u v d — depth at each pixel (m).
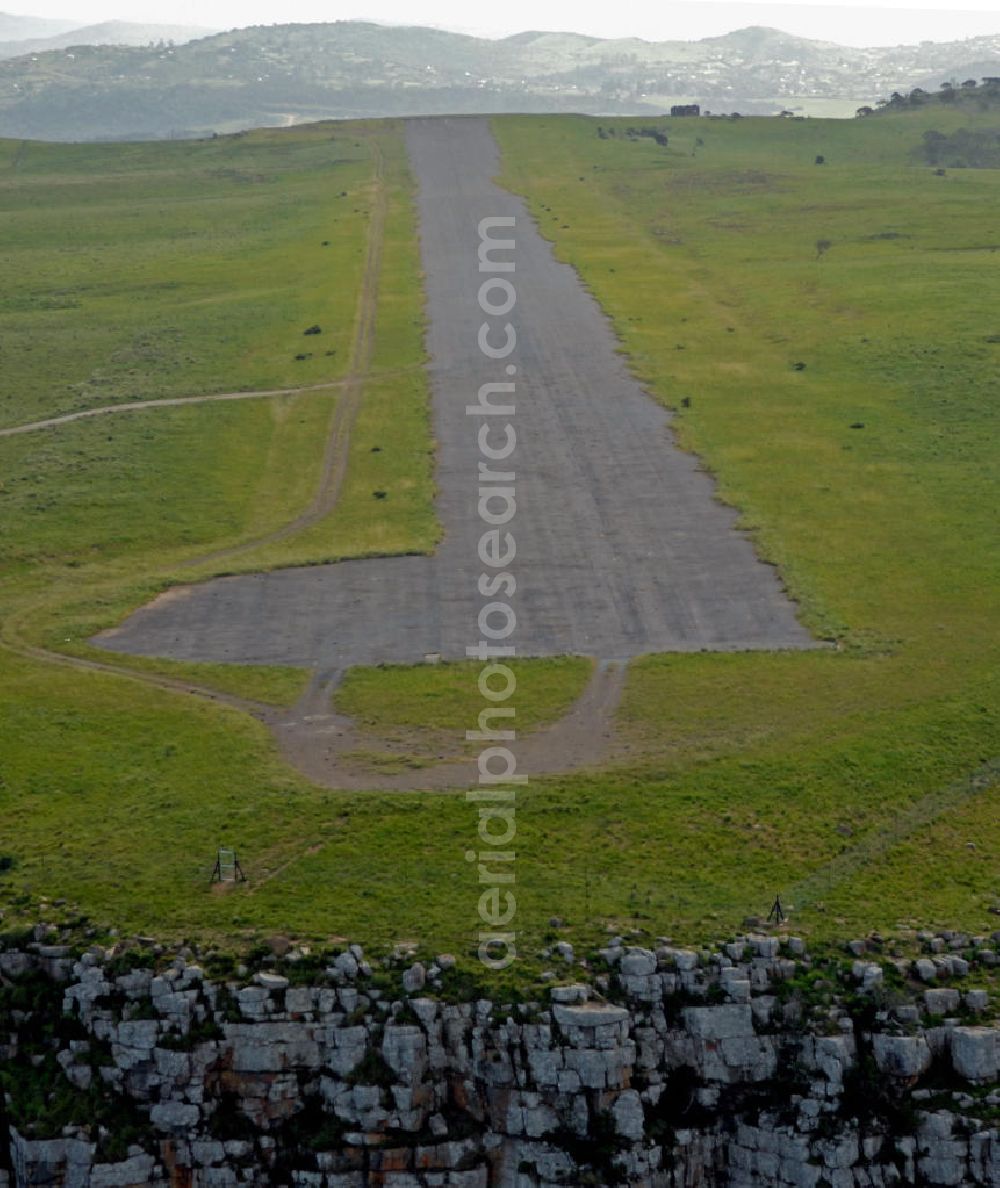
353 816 69.12
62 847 66.75
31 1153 56.38
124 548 106.62
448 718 79.44
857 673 84.06
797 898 63.16
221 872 64.25
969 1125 55.28
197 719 79.44
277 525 111.25
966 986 57.81
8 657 88.31
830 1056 56.28
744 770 73.56
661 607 94.25
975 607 92.44
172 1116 56.41
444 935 59.78
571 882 63.94
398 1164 55.94
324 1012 56.94
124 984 57.97
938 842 68.25
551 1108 56.03
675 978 57.47
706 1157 56.75
